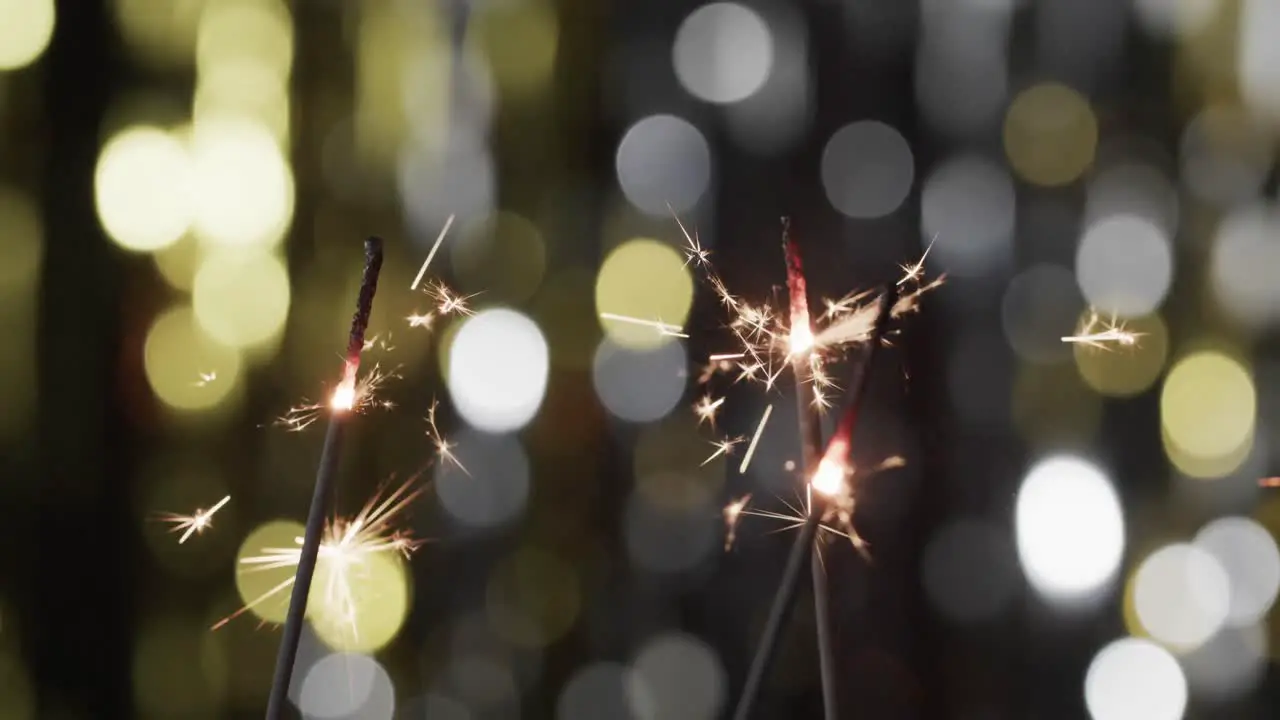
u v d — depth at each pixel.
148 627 1.44
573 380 1.68
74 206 1.34
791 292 0.71
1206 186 1.75
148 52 1.38
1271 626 1.65
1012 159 1.74
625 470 1.71
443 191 1.59
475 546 1.66
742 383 1.64
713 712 1.61
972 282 1.76
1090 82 1.75
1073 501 1.65
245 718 1.49
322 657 1.54
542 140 1.63
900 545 1.68
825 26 1.71
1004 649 1.65
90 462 1.38
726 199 1.69
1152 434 1.77
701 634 1.68
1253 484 1.73
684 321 1.64
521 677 1.66
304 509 1.50
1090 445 1.75
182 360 1.41
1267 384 1.75
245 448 1.48
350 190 1.54
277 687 0.67
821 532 0.73
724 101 1.67
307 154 1.52
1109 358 1.74
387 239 1.56
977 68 1.74
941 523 1.70
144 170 1.35
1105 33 1.74
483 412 1.61
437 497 1.63
